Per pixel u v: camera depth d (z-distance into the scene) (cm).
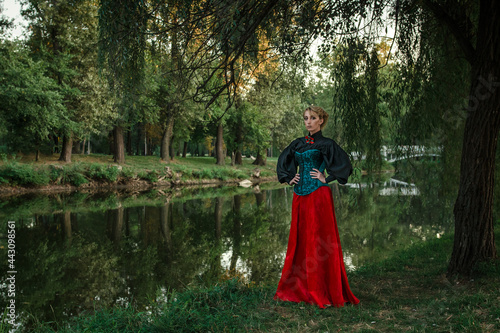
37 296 536
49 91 1716
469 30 424
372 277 455
